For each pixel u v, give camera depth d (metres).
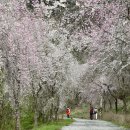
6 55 23.67
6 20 24.61
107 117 54.38
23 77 26.70
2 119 29.84
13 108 28.88
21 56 25.52
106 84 54.41
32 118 38.31
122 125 35.94
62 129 30.16
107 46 25.00
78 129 30.41
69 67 45.03
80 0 24.02
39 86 33.53
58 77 42.09
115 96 53.12
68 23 29.67
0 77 26.09
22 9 27.45
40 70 32.78
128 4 21.58
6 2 26.12
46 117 41.81
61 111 62.50
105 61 28.11
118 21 22.45
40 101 39.81
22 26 26.77
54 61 39.91
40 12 33.75
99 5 22.75
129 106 53.56
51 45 39.69
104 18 23.27
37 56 31.09
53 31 40.50
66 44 43.66
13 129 29.69
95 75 57.22
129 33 22.34
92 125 37.75
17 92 23.64
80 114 77.69
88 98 75.75
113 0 22.19
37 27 33.56
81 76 60.75
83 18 26.05
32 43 29.03
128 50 23.39
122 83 46.00
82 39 30.56
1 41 24.09
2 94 28.05
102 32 23.33
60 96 46.00
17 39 24.69
